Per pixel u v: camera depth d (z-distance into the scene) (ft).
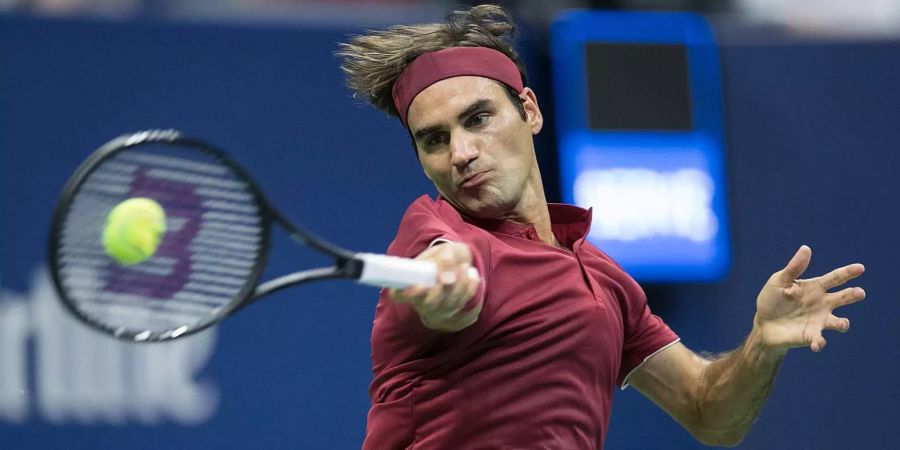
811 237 75.51
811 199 75.92
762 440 73.41
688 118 74.28
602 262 39.01
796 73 76.79
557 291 34.91
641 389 43.34
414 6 80.38
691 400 42.27
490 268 34.04
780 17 84.38
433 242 31.48
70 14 65.62
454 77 36.52
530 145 38.11
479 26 37.96
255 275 29.89
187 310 30.76
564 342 34.86
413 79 36.96
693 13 78.28
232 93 67.46
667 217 73.15
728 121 75.51
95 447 63.41
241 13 69.51
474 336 33.78
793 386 74.02
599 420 36.35
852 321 75.10
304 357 66.85
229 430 65.36
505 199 36.42
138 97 66.03
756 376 39.45
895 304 75.51
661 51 74.49
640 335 41.57
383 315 34.58
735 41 76.28
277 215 30.07
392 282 28.99
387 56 37.55
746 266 74.43
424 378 34.55
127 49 66.18
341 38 69.62
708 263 73.61
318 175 68.18
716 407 41.11
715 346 73.00
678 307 73.00
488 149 36.27
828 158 76.43
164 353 64.85
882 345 75.05
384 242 68.74
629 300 40.04
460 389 34.09
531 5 77.71
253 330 66.39
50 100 64.80
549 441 34.58
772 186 75.56
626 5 79.61
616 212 72.43
